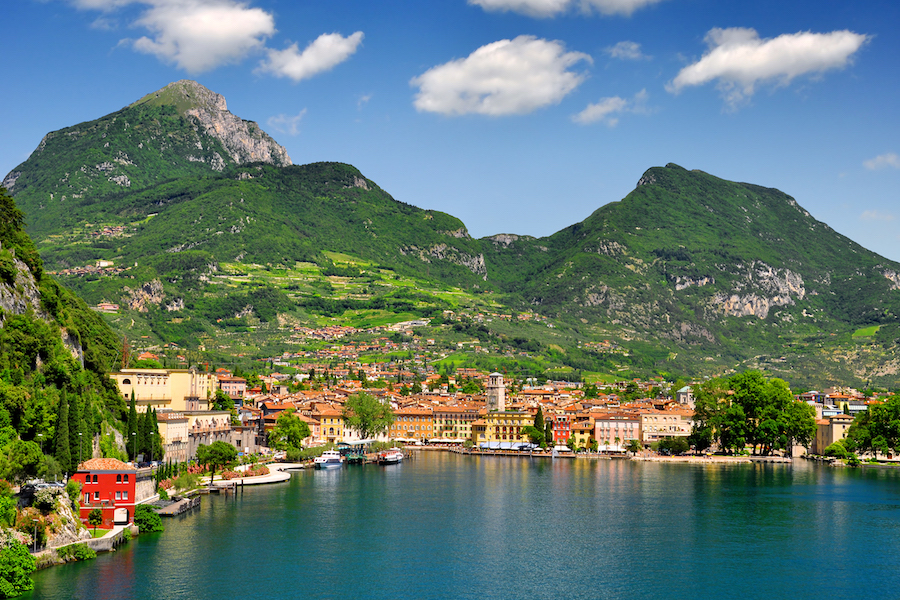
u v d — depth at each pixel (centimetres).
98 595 13875
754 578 16175
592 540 19025
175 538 17762
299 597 14500
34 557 14562
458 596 14825
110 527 17225
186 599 14075
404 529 19812
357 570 16162
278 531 19100
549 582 15725
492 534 19462
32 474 15862
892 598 15100
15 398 16975
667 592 15275
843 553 18062
